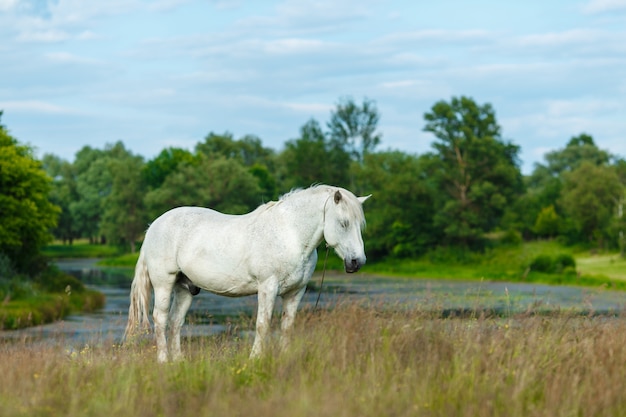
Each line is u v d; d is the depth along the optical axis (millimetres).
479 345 8781
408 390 7656
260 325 10508
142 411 7434
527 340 9211
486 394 7469
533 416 7141
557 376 7961
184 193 105312
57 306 35812
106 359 9805
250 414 7078
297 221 10617
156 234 11633
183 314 11906
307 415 6906
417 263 87375
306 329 9625
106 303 44281
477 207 88500
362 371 8477
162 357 11062
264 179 141250
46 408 7477
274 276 10625
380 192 91438
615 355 8836
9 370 9102
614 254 90812
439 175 89500
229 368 9016
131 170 125875
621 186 101562
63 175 166250
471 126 90188
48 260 54000
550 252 83625
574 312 11375
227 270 10906
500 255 85188
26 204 51469
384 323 9578
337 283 55062
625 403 7625
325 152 108562
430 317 10469
